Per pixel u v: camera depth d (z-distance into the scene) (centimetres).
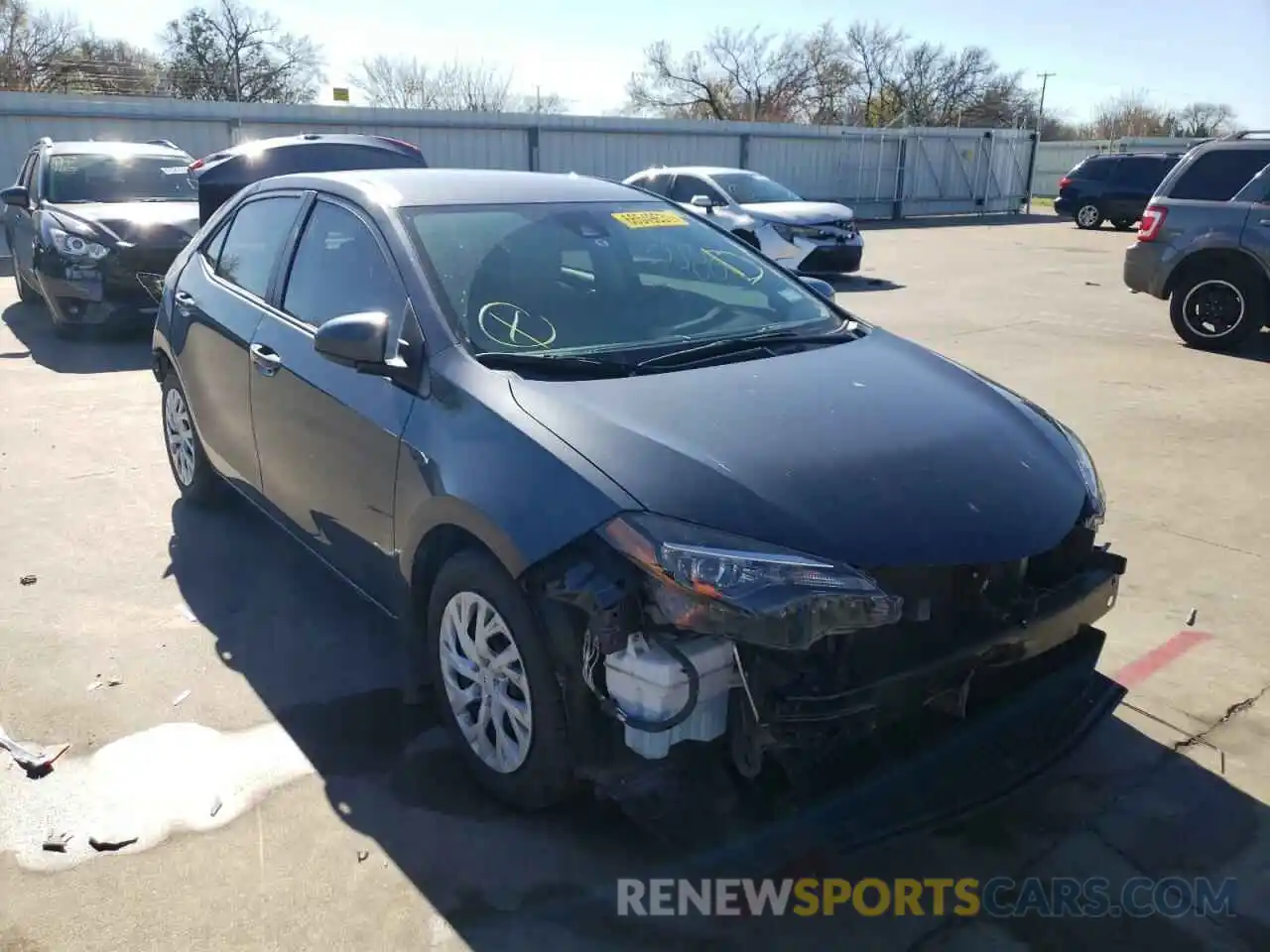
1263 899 263
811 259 1437
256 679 362
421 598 315
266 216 437
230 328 423
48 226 914
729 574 231
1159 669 376
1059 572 286
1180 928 254
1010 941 249
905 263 1800
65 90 4388
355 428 327
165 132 1941
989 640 256
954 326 1091
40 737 325
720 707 246
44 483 564
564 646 254
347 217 375
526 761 273
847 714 239
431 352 310
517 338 318
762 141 2817
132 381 799
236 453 435
